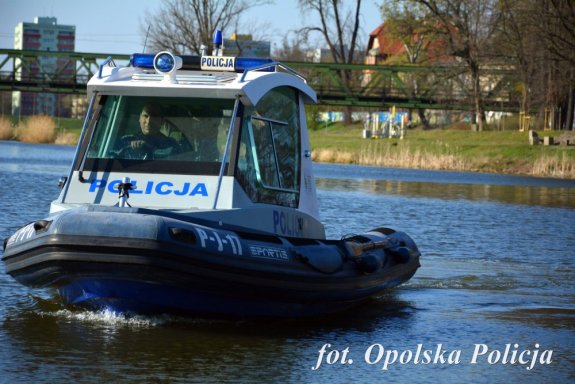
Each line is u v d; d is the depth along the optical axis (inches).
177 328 577.9
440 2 4434.1
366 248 665.0
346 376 499.5
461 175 2910.9
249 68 623.5
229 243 556.7
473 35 4343.0
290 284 578.6
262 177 623.8
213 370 493.7
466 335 605.9
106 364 495.5
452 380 501.0
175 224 542.6
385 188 2121.1
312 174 697.0
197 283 549.6
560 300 744.3
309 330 602.5
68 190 603.5
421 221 1364.4
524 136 3922.2
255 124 621.3
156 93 612.1
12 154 3036.4
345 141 4210.1
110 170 603.5
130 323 584.7
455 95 4837.6
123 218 538.3
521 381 502.6
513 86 4621.1
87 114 616.7
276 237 592.4
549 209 1675.7
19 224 1087.0
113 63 644.1
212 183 592.7
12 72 5132.9
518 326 637.9
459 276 854.5
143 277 541.0
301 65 4943.4
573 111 4055.1
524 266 934.4
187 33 4694.9
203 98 611.8
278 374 494.0
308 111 5949.8
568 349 573.9
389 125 4975.4
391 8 4596.5
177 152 604.1
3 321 585.6
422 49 5162.4
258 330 588.7
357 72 5487.2
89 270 543.5
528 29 3722.9
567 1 3585.1
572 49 3629.4
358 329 612.7
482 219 1440.7
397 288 784.9
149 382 467.5
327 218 1342.3
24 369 482.9
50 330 563.8
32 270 562.3
